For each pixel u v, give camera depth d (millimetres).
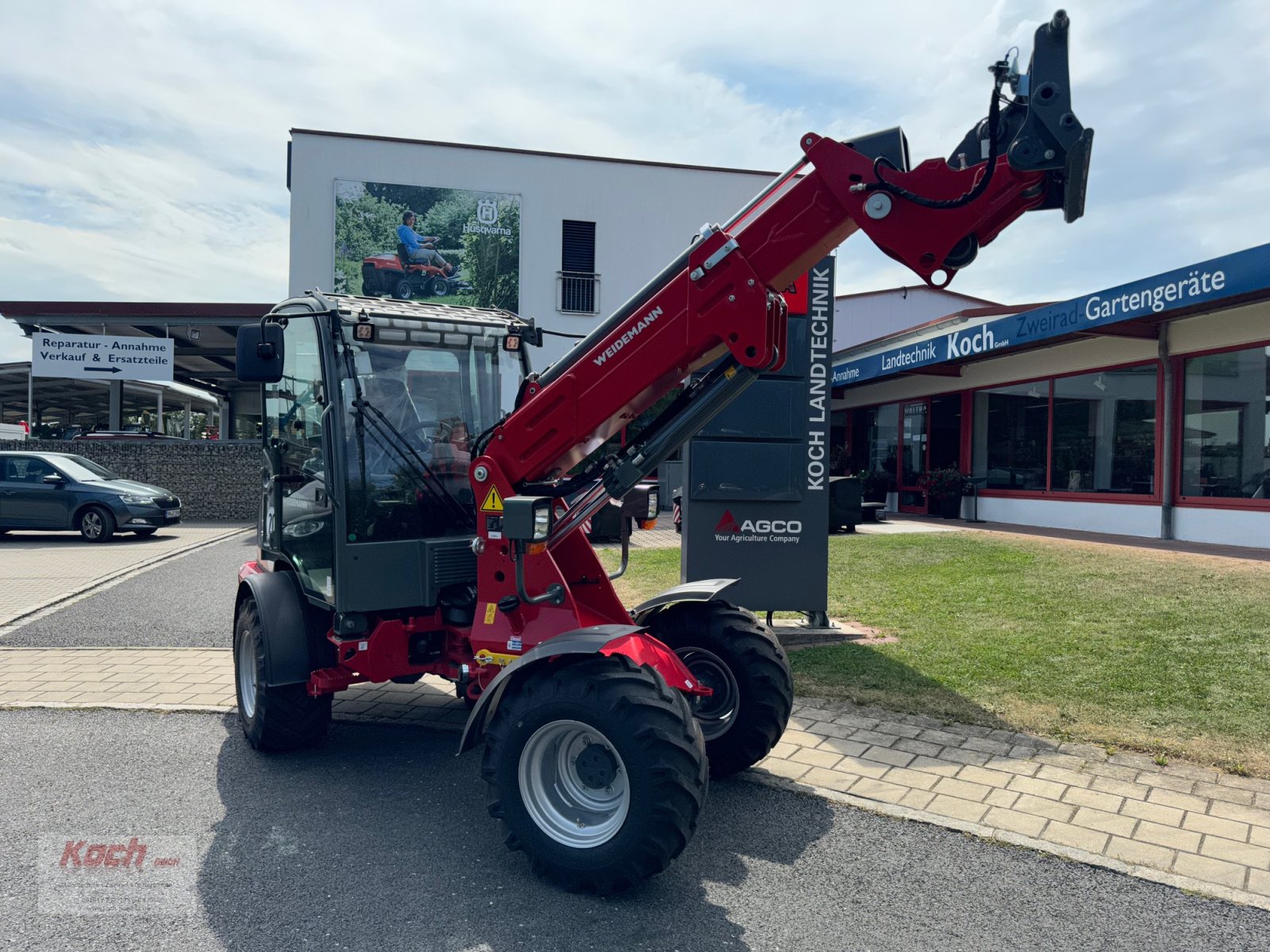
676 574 10586
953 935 3014
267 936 3023
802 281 7391
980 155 3395
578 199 23469
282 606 4750
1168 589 8000
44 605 9555
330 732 5320
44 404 34656
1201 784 4195
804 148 3541
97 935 3021
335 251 22359
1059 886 3334
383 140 22391
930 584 9180
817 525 7477
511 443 3955
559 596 3881
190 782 4477
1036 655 6270
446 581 4559
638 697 3188
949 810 4004
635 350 3736
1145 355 12734
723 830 3859
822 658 6496
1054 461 14758
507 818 3408
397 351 4660
